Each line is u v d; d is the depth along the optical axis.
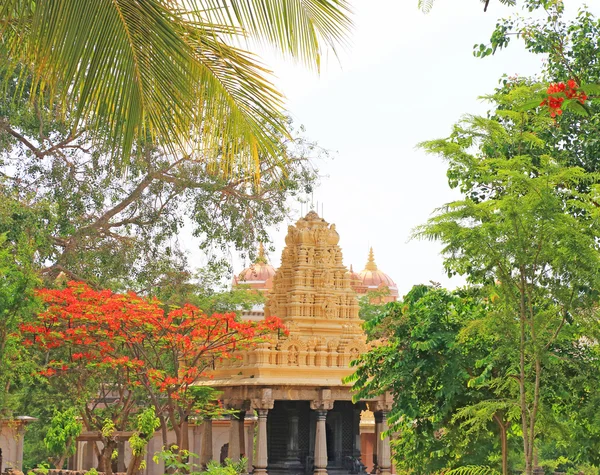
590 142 20.69
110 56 9.42
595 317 17.50
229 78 10.49
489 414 18.22
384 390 23.08
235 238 37.28
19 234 30.23
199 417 35.16
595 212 17.69
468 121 17.89
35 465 52.22
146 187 37.16
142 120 9.78
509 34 22.48
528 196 16.69
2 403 29.41
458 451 22.95
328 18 10.13
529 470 16.45
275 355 33.34
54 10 9.21
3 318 25.84
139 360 30.62
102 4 9.30
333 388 33.91
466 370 21.36
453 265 18.02
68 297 29.05
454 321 21.80
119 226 37.91
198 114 10.30
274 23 10.15
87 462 46.66
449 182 20.47
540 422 19.73
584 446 20.53
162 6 9.59
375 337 23.11
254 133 10.57
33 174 35.03
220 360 33.25
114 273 37.22
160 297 38.69
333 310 35.97
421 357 21.80
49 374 30.53
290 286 36.44
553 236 16.59
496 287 17.77
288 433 35.00
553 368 19.19
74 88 9.52
